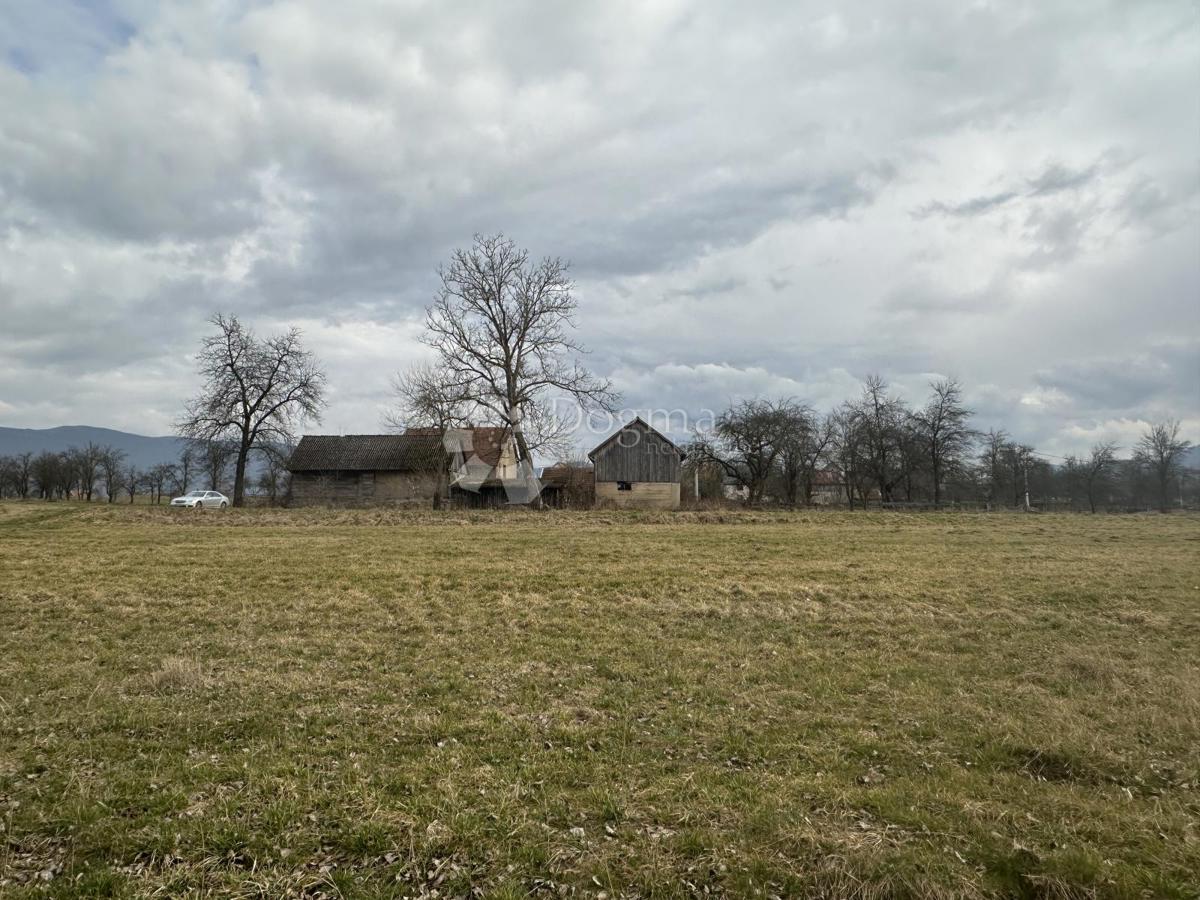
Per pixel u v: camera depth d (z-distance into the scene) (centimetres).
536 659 1055
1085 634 1242
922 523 3572
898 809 556
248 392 4988
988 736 737
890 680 961
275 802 555
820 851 489
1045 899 446
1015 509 5819
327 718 771
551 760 659
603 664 1027
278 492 5869
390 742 702
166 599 1456
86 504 4384
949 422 6350
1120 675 973
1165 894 446
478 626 1266
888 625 1303
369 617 1323
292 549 2269
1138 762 668
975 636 1223
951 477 6719
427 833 509
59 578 1675
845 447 6525
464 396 4312
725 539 2692
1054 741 704
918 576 1808
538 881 461
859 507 5694
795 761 666
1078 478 7394
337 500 5319
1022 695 894
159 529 2933
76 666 984
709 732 746
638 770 639
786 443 6062
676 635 1221
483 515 3566
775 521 3553
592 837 514
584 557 2125
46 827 519
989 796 591
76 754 660
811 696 885
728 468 6175
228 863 478
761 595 1569
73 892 443
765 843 505
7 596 1468
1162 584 1702
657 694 887
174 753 665
